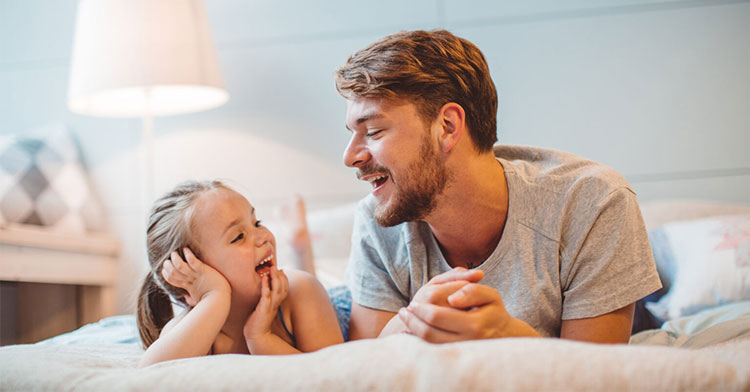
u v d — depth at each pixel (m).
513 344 0.56
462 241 1.01
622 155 2.18
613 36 2.19
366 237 1.11
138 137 2.38
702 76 2.15
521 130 2.22
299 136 2.32
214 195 1.09
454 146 0.92
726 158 2.13
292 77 2.34
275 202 2.32
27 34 2.43
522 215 0.96
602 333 0.88
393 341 0.59
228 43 2.37
